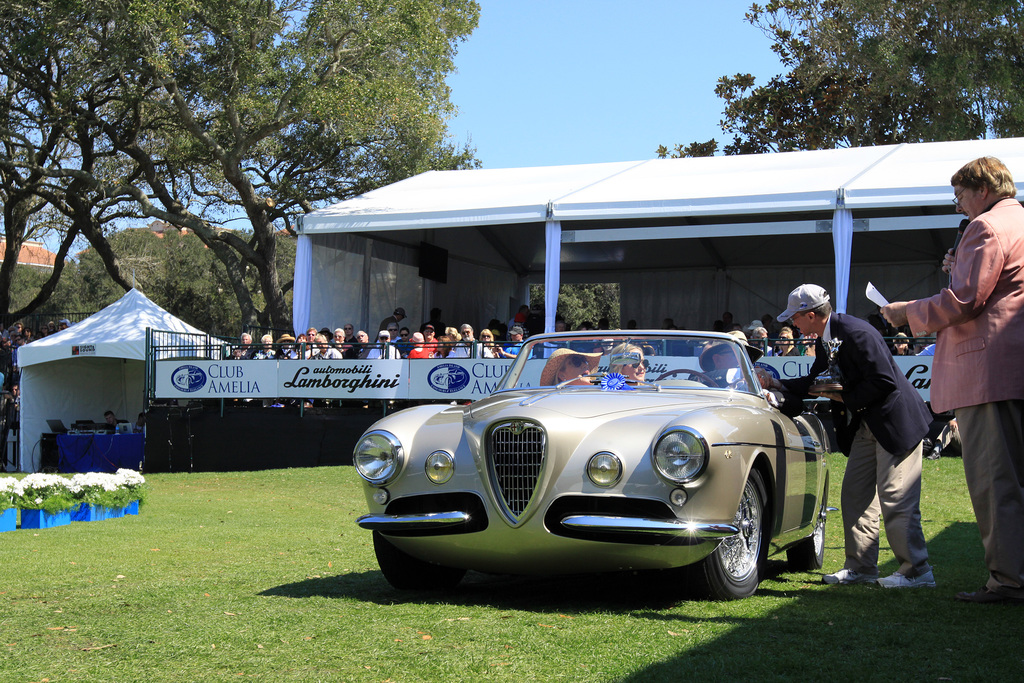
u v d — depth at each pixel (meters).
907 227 13.25
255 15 18.41
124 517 9.38
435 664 3.22
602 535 4.20
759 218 17.20
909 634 3.64
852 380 4.87
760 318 21.89
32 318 25.98
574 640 3.55
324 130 23.94
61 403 20.06
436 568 4.96
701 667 3.17
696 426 4.20
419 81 21.62
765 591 4.79
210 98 20.25
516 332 14.79
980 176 4.38
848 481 5.14
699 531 4.10
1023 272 4.20
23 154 26.58
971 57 24.11
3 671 3.22
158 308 19.83
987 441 4.27
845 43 26.73
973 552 6.32
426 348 14.84
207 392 15.35
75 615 4.21
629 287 22.94
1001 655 3.32
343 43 19.64
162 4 17.44
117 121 26.58
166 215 23.23
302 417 14.95
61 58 23.92
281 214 28.88
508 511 4.34
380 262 18.59
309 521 9.00
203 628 3.82
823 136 28.97
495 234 20.22
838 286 13.45
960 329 4.35
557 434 4.30
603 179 17.39
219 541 7.40
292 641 3.58
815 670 3.13
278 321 23.52
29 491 8.67
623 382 5.20
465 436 4.54
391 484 4.61
